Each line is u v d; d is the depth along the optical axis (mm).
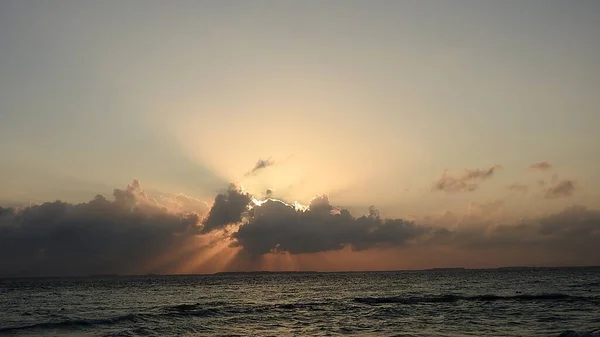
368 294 92562
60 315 57281
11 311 64188
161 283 193375
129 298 92688
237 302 75312
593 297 68625
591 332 36531
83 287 153750
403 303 66125
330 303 67875
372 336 38312
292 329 42750
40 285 178750
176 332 41375
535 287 102875
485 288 103688
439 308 58375
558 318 47000
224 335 39625
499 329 40844
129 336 39438
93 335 40219
